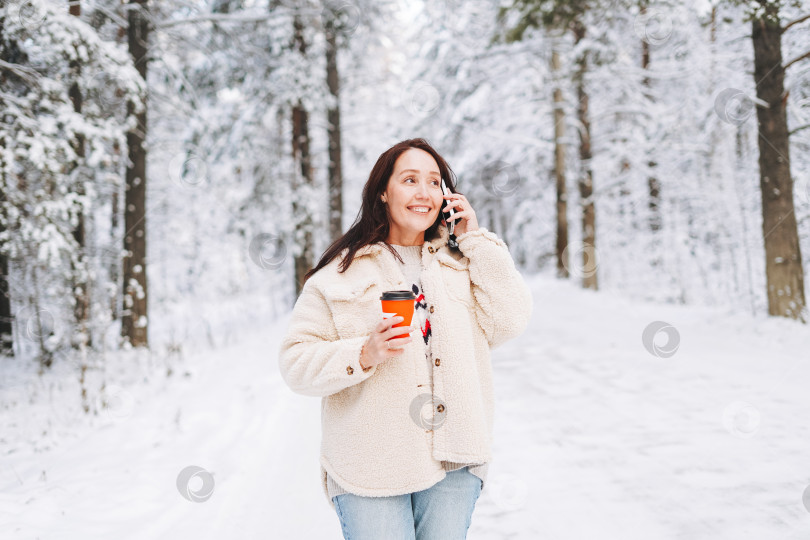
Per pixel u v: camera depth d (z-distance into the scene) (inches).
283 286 603.2
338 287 61.1
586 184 606.5
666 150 507.5
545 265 856.9
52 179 229.9
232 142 496.7
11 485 140.7
